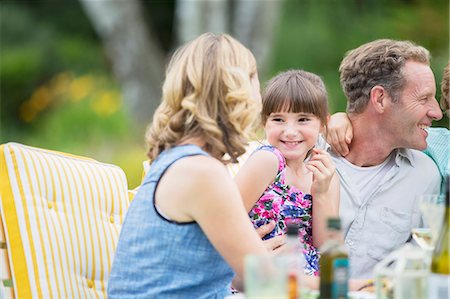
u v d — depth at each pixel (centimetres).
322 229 402
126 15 1560
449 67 470
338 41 1702
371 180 443
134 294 335
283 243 392
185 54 339
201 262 329
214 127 329
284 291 280
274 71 1677
